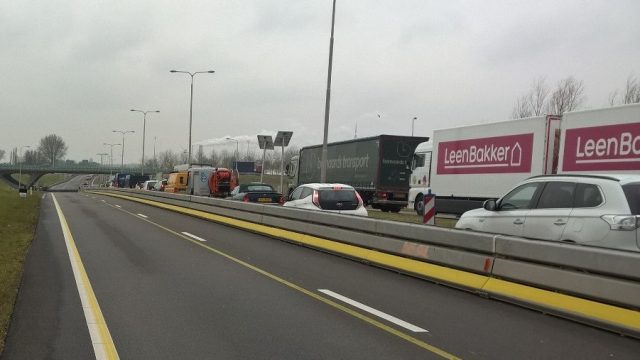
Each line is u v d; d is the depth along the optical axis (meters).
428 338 5.99
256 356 5.33
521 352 5.52
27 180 148.25
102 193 63.44
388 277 9.66
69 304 7.41
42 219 23.00
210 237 15.96
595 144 14.59
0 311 6.89
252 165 90.12
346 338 5.96
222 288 8.58
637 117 13.41
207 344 5.70
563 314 6.82
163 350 5.48
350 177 31.38
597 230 7.88
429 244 9.60
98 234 16.69
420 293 8.34
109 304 7.42
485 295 8.02
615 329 6.18
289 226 14.89
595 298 6.57
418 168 26.47
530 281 7.46
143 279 9.27
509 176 18.72
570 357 5.38
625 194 7.82
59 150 183.38
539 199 9.16
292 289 8.56
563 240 8.39
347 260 11.59
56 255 12.07
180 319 6.68
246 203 18.30
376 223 11.12
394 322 6.65
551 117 17.22
